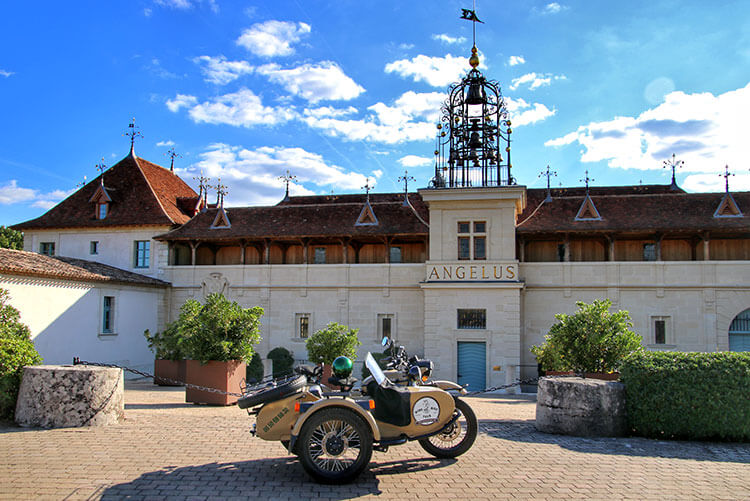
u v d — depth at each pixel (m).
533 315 28.83
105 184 35.59
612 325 17.80
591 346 17.47
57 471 7.68
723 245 29.53
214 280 31.69
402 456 9.05
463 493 7.05
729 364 10.56
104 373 11.20
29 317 22.34
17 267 21.61
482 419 13.06
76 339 24.83
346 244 30.86
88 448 9.07
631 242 30.42
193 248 32.28
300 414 7.90
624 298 28.11
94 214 34.16
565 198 31.39
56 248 34.09
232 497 6.79
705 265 27.53
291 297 30.97
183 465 8.20
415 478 7.73
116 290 27.73
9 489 6.86
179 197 37.28
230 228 32.41
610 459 8.93
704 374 10.55
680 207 29.14
